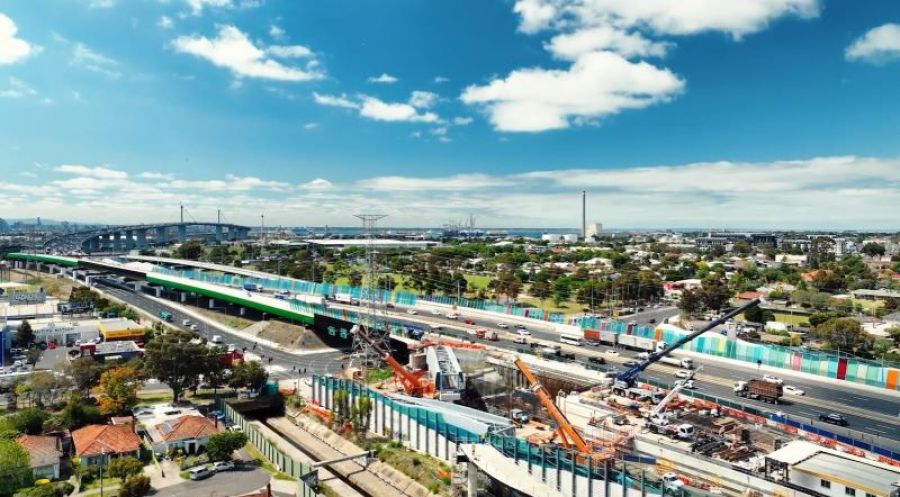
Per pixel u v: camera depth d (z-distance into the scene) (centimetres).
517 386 15738
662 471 9675
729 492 8881
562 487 9250
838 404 13312
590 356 17900
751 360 16950
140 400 15300
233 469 11038
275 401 16025
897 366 15988
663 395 13400
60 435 11975
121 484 9894
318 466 11512
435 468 11188
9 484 9625
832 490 8088
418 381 15250
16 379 15262
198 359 15100
